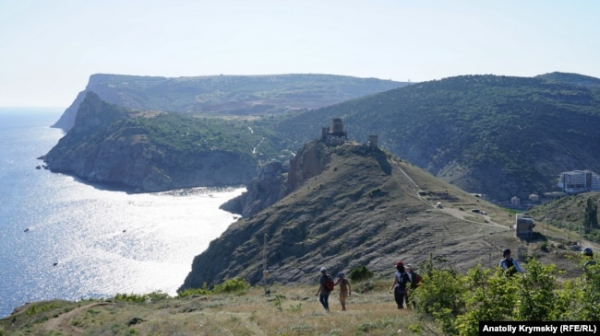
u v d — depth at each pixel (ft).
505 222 222.28
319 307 83.51
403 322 56.90
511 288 36.06
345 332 57.31
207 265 288.92
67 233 429.38
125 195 645.51
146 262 350.23
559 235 186.29
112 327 85.92
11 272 326.85
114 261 352.08
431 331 49.01
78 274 324.19
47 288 299.17
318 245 251.19
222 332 66.49
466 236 198.29
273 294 126.00
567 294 34.42
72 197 614.34
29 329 105.60
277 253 257.14
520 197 500.33
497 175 535.60
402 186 290.56
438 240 202.90
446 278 55.52
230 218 492.13
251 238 284.00
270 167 517.96
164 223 469.16
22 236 417.90
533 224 181.88
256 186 513.45
